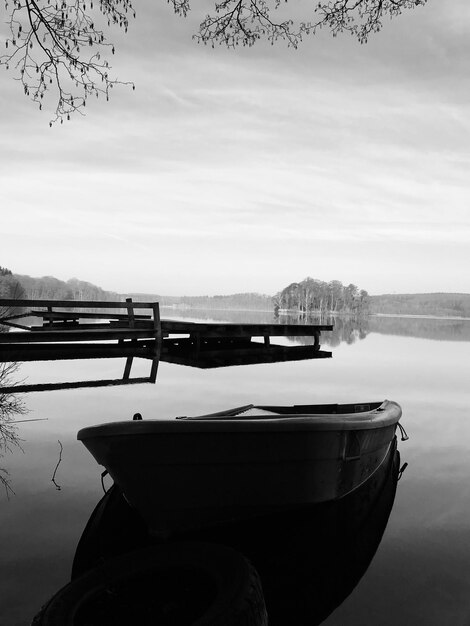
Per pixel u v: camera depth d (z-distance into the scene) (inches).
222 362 562.3
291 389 518.9
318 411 292.7
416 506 218.5
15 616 133.9
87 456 266.1
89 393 454.6
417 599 148.6
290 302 7244.1
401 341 1462.8
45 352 495.2
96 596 129.6
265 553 177.9
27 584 148.9
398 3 234.4
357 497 229.3
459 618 139.6
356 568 165.9
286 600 148.6
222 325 613.0
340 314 7101.4
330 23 243.0
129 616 124.4
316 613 141.0
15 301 464.8
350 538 187.6
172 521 182.4
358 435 213.0
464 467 276.1
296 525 203.3
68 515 195.3
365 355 959.0
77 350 514.0
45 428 323.9
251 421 178.5
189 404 415.5
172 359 562.3
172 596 132.6
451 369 728.3
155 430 168.6
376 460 250.7
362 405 303.0
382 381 593.0
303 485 194.9
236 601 121.1
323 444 193.2
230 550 141.6
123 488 182.2
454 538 187.6
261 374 628.7
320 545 182.9
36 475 237.3
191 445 173.3
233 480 183.0
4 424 334.0
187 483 178.5
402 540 185.6
